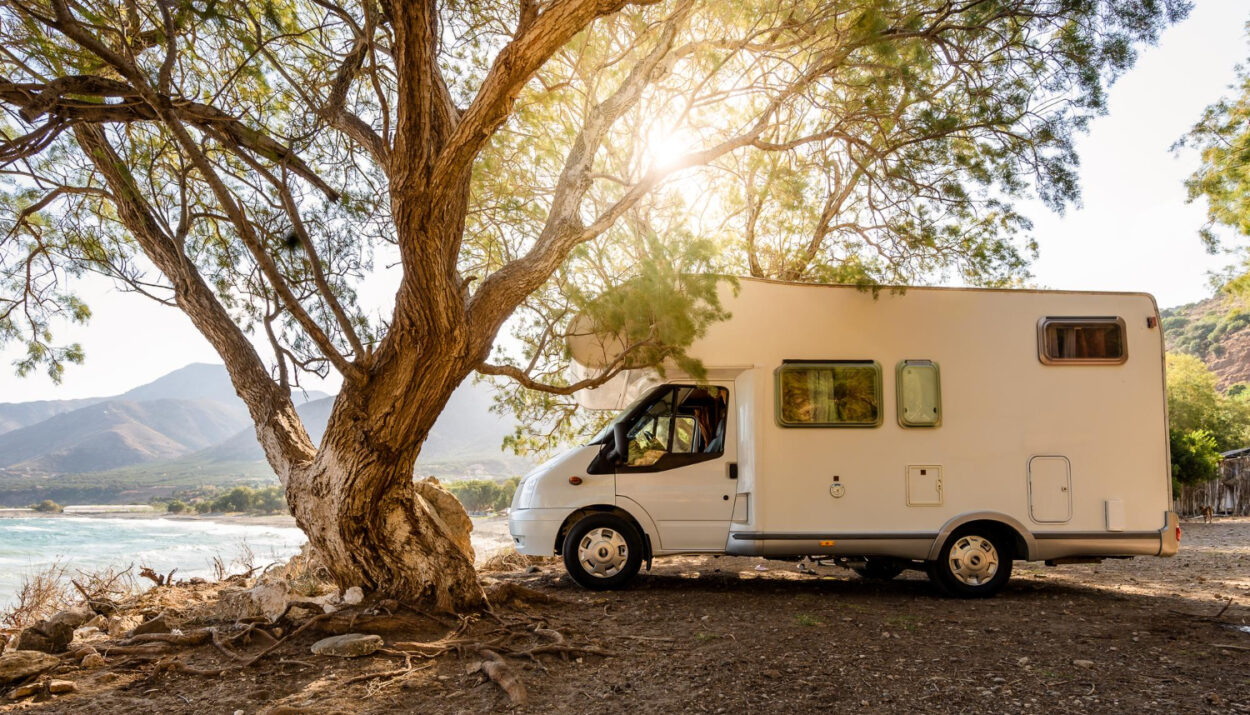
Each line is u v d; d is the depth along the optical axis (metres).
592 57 9.45
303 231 5.64
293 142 6.90
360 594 6.00
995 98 7.76
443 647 5.11
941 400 7.77
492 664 4.60
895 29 7.38
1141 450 7.77
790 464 7.70
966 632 5.86
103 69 6.34
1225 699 4.16
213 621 5.82
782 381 7.78
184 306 6.93
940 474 7.70
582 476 7.96
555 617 6.29
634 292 6.52
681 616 6.41
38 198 7.46
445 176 5.00
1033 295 7.93
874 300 7.92
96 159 6.59
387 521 6.00
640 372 8.23
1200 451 22.38
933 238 9.88
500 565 10.47
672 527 7.86
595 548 7.86
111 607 6.68
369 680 4.54
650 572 9.43
